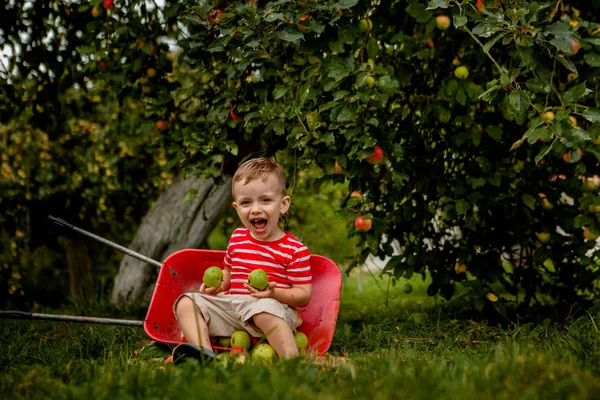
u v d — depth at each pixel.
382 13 3.39
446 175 3.59
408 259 3.53
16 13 3.94
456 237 3.77
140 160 5.47
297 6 2.81
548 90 2.81
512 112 2.89
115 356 2.67
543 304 3.97
